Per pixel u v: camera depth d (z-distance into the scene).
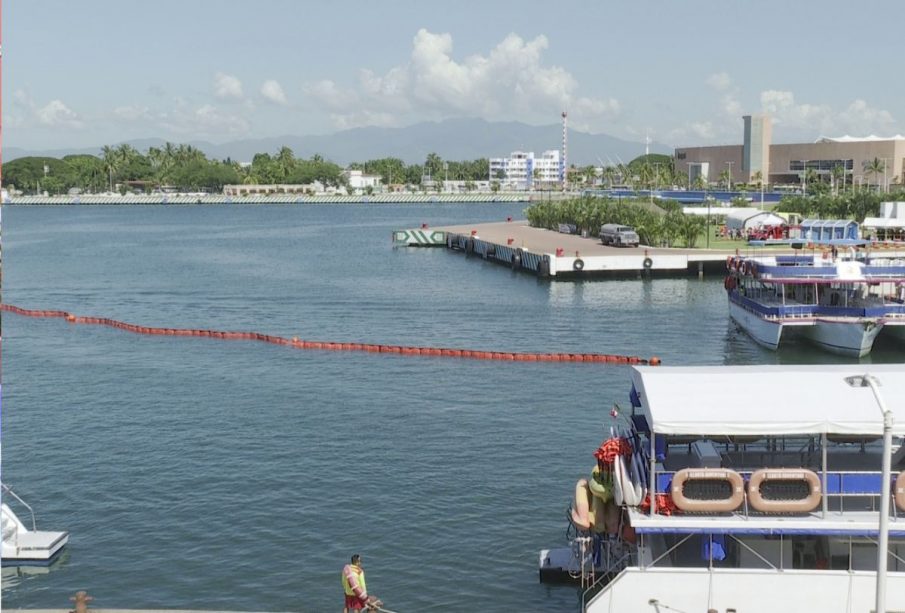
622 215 171.62
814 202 197.62
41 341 87.06
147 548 38.28
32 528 40.25
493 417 57.62
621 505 29.16
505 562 36.78
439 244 194.25
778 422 27.56
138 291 122.50
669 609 28.27
